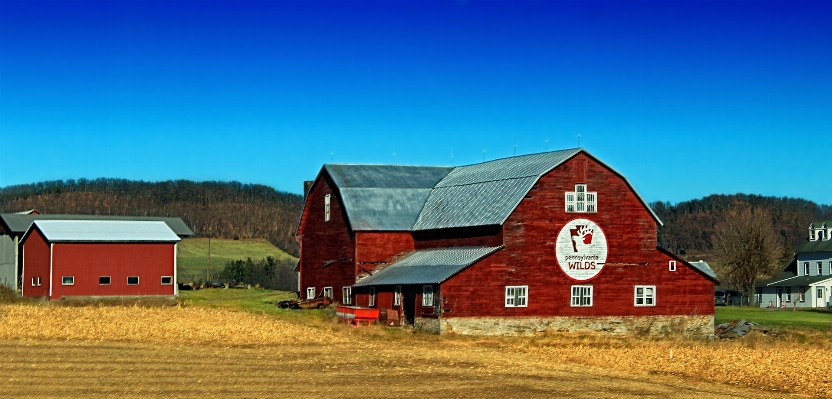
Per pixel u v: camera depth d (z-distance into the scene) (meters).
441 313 61.69
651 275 67.69
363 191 75.56
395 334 60.41
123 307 71.81
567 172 66.25
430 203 75.50
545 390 37.22
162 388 36.03
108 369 40.56
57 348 47.16
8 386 35.75
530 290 64.38
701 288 68.81
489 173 73.81
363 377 39.91
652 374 43.22
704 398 36.28
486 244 66.12
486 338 61.00
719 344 57.84
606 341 60.97
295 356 46.78
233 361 44.25
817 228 132.62
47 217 98.44
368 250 72.62
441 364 44.69
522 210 64.81
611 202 67.19
